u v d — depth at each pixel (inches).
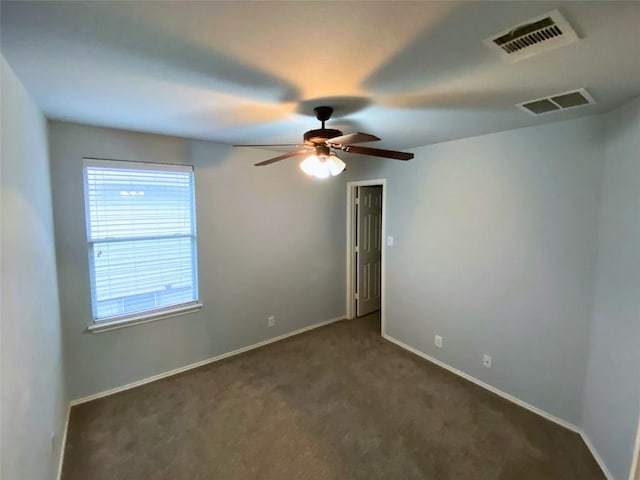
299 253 168.7
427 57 55.9
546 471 83.7
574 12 42.9
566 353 99.0
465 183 124.0
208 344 140.6
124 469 84.3
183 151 126.4
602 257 87.6
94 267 112.7
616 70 61.0
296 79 65.6
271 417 104.9
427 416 105.3
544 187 101.3
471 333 125.6
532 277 105.9
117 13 42.8
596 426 88.7
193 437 95.9
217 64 58.8
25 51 53.2
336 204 182.2
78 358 111.3
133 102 80.9
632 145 76.7
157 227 124.4
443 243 133.6
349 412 107.5
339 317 191.3
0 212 50.2
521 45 51.8
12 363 52.2
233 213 143.1
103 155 109.7
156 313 125.3
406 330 153.9
